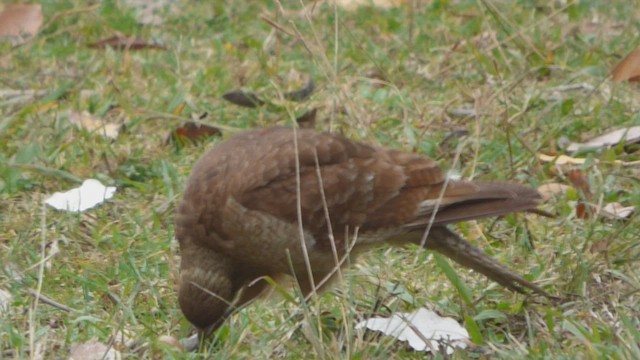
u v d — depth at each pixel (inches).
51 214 419.8
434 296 364.2
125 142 475.2
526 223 395.5
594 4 605.3
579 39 562.3
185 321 346.6
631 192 424.8
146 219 416.2
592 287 365.4
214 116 497.7
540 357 319.3
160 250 390.9
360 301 356.2
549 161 447.5
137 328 345.7
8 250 396.2
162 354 330.3
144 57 562.3
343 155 353.4
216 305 342.0
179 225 350.0
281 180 346.0
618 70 506.3
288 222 344.2
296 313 338.6
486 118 470.9
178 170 450.6
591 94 486.3
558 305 356.5
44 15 614.2
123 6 628.7
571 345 329.4
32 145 451.2
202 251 348.5
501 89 485.7
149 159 463.8
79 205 417.4
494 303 363.9
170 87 521.0
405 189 352.2
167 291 369.4
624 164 443.2
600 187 421.4
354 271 370.0
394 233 352.8
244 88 521.3
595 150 456.1
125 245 395.5
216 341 337.4
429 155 458.6
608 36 568.4
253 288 358.6
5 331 336.8
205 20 613.6
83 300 362.9
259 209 342.3
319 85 520.1
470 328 335.6
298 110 494.9
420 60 552.4
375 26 590.2
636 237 389.1
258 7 632.4
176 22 612.4
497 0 611.2
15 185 436.1
